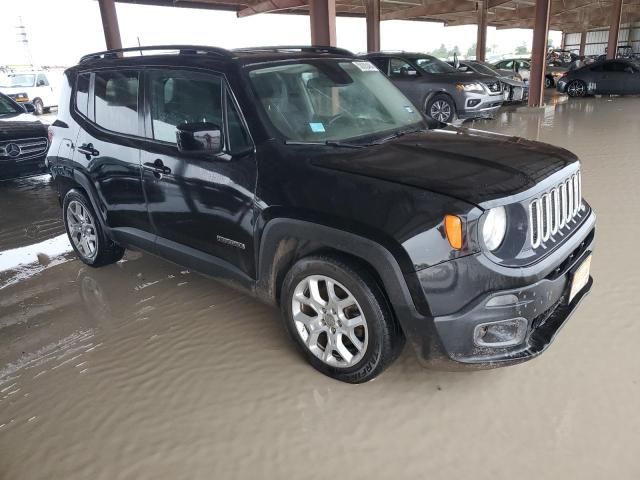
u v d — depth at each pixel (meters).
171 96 3.21
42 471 2.26
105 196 3.78
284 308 2.79
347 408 2.51
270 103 2.89
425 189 2.26
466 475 2.10
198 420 2.49
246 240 2.86
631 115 12.06
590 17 41.03
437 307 2.23
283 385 2.71
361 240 2.32
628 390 2.50
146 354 3.07
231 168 2.85
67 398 2.72
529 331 2.33
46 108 22.09
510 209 2.25
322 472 2.16
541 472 2.08
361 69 3.65
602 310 3.19
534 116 12.80
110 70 3.67
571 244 2.52
